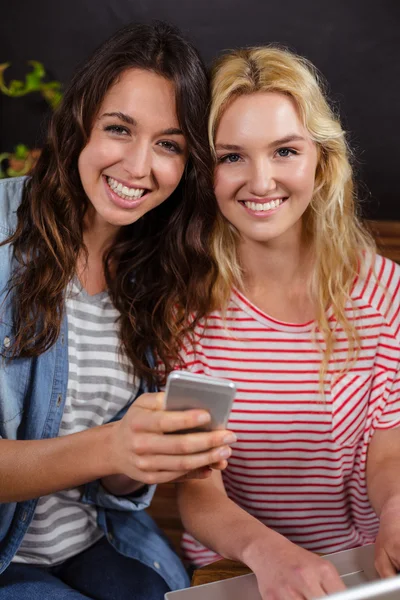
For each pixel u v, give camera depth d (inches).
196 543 68.1
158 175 55.0
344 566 46.7
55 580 57.2
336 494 63.1
